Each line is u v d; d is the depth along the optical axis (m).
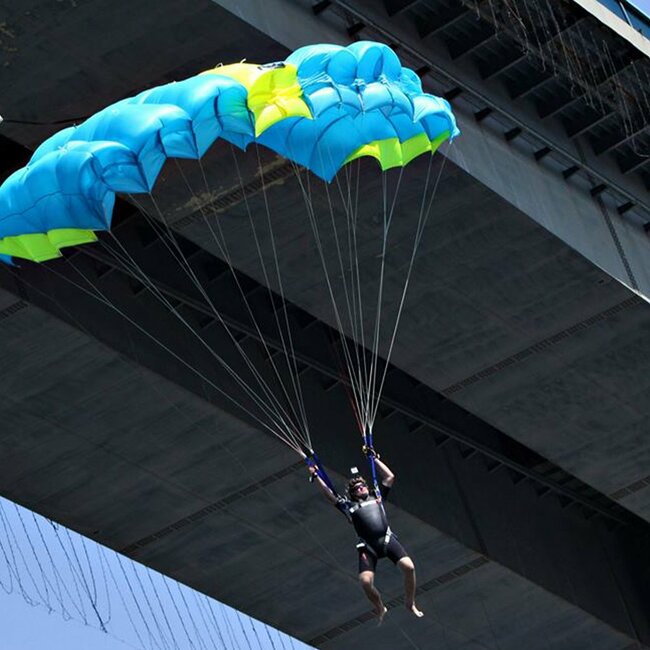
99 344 144.25
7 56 129.75
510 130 150.12
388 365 166.62
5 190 118.94
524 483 180.50
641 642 185.62
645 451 168.38
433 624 177.50
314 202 140.50
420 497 165.88
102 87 133.75
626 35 150.12
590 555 184.50
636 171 160.38
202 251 152.00
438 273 149.12
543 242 148.12
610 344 157.25
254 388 154.88
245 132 119.75
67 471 155.75
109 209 118.25
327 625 176.75
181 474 157.62
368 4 139.75
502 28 143.00
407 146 126.56
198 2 128.12
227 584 169.88
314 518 163.50
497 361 157.50
